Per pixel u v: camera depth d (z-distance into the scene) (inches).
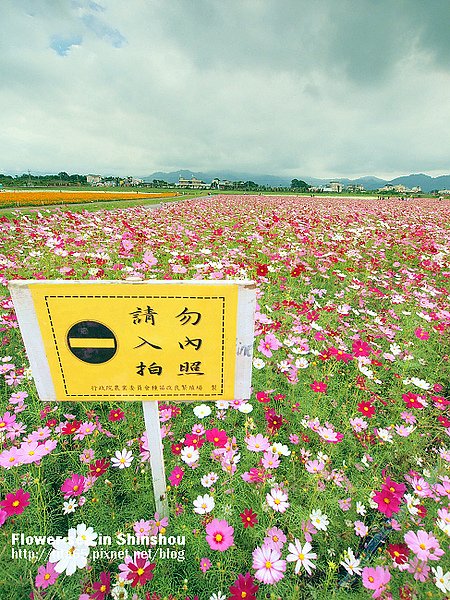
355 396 97.2
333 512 68.3
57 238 204.8
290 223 335.0
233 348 50.3
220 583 55.4
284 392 101.3
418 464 79.1
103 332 48.1
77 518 66.5
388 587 53.3
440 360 121.9
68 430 74.2
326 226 354.3
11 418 76.5
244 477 65.2
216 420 89.6
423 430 92.3
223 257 200.2
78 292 45.4
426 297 163.5
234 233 302.0
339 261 220.8
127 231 257.6
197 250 224.8
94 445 80.4
